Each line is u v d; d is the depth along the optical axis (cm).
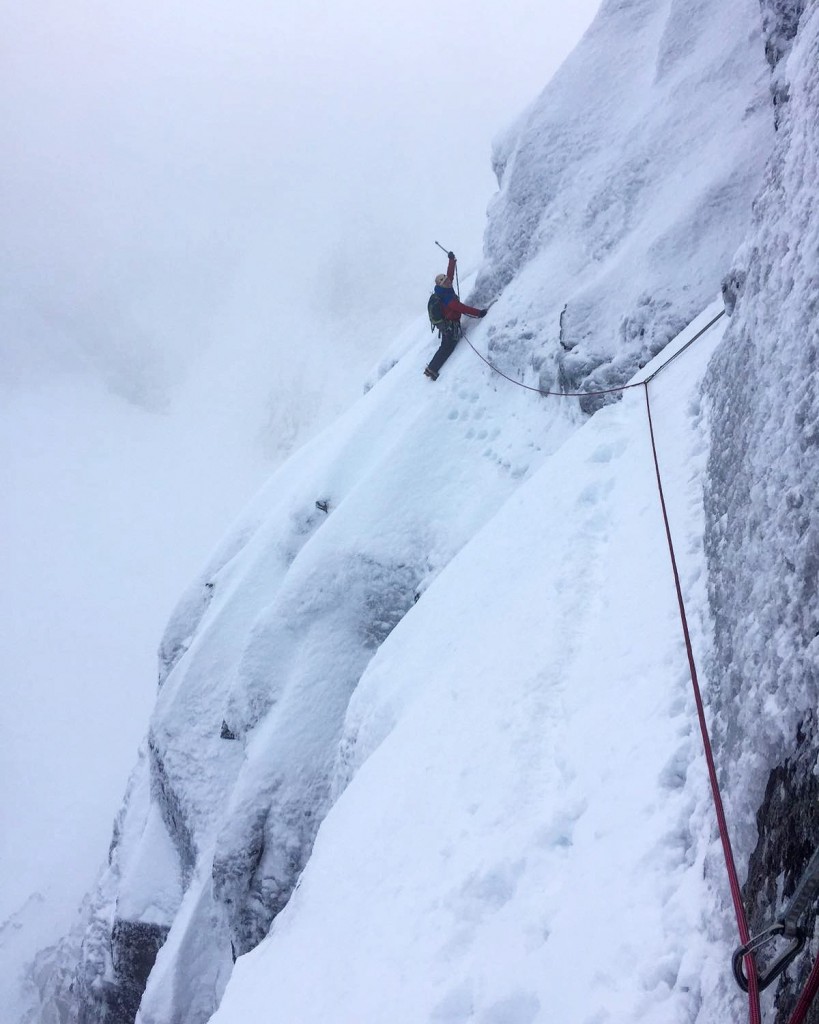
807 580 287
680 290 877
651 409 688
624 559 542
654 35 1190
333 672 1178
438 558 1098
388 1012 380
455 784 496
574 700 468
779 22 751
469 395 1198
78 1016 1596
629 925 316
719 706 351
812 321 320
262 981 533
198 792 1361
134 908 1439
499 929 372
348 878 531
